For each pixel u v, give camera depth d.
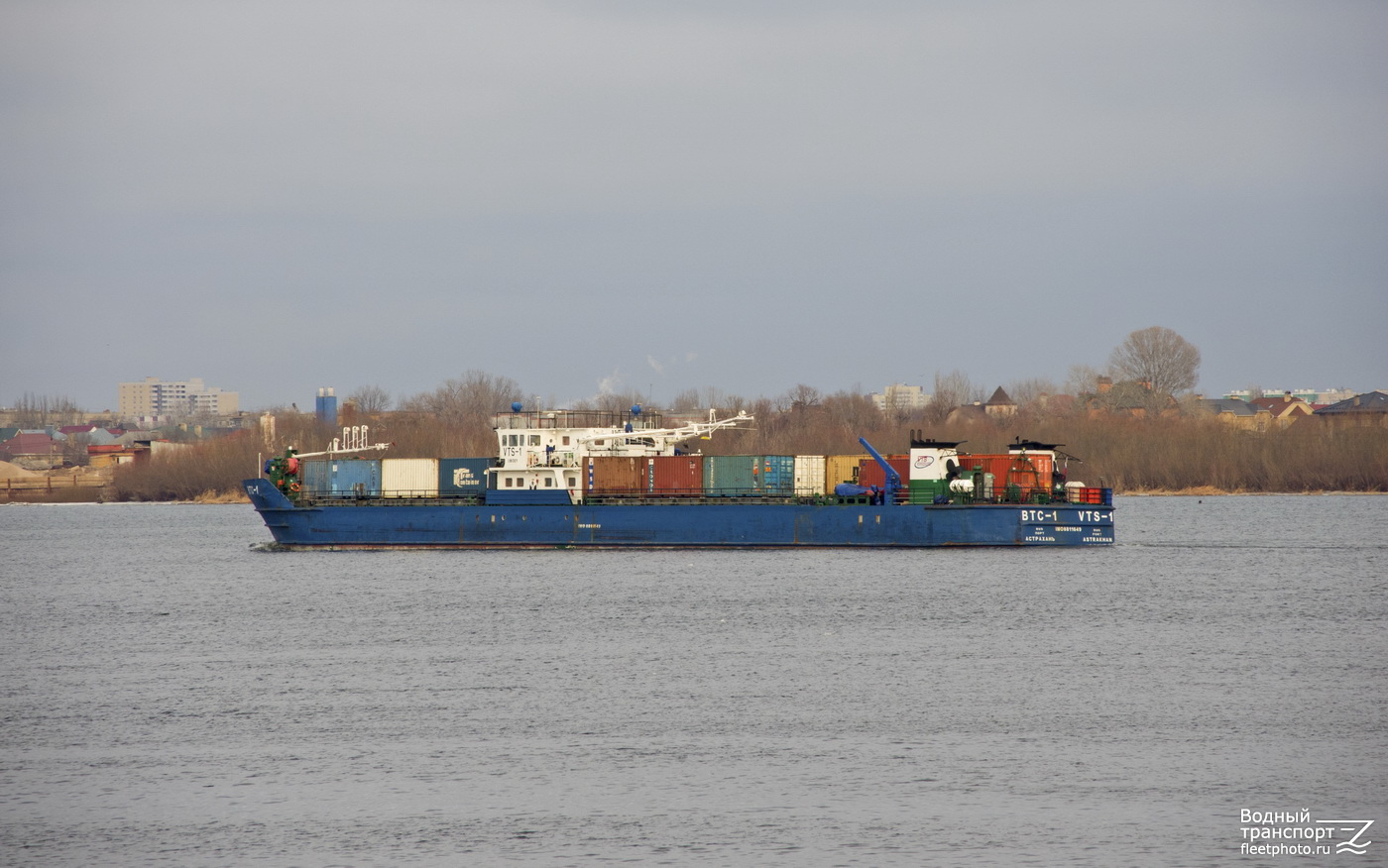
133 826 142.62
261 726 181.50
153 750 170.38
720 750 166.88
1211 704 189.25
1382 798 148.25
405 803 148.88
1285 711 184.62
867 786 152.88
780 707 187.88
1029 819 142.00
